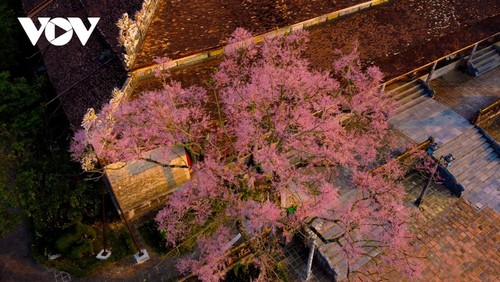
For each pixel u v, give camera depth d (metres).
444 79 30.36
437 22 26.28
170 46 19.92
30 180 19.47
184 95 18.28
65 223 20.88
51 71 23.72
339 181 22.70
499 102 26.66
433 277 20.64
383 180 19.80
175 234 17.95
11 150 22.14
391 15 25.72
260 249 17.66
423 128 26.44
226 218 18.81
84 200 20.28
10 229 19.16
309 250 19.80
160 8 20.19
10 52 29.47
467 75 30.73
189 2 20.72
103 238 20.53
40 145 23.53
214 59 21.45
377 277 19.97
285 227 17.25
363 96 20.56
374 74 20.86
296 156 19.73
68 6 25.55
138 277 20.31
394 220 17.70
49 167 20.45
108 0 22.42
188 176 23.31
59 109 25.05
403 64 24.02
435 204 23.70
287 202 19.02
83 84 21.36
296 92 17.97
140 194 22.23
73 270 20.36
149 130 16.73
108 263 20.70
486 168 25.56
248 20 21.56
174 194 17.89
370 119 22.47
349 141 19.08
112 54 21.33
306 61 20.38
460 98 28.84
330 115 19.58
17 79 26.05
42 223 20.39
